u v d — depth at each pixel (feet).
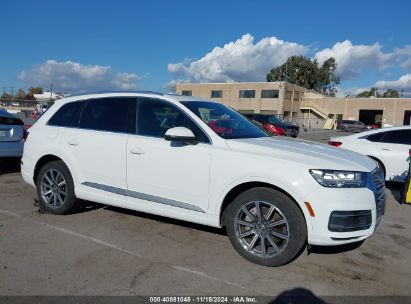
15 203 19.90
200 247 14.62
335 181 12.25
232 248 14.64
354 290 11.78
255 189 13.12
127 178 15.80
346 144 30.42
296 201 12.41
